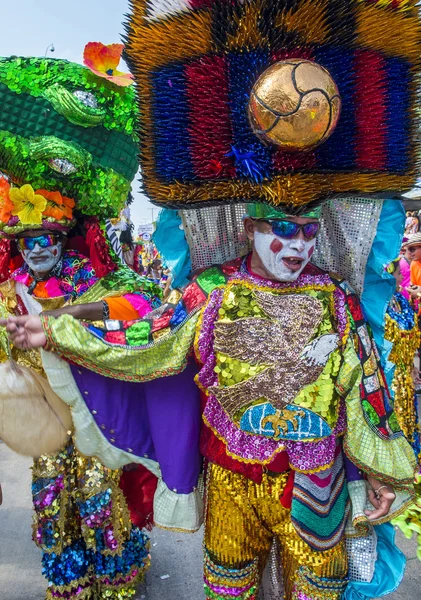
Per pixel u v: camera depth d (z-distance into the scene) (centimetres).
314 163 137
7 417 170
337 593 155
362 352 154
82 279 200
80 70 180
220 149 138
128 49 142
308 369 145
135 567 220
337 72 136
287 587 166
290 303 146
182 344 153
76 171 183
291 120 125
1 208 183
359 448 152
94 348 154
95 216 203
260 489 153
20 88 175
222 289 152
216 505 158
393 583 164
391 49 139
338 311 152
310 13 129
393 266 236
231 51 133
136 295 193
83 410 173
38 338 154
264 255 145
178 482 167
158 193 147
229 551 157
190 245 167
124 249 388
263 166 134
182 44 137
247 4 130
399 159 143
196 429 167
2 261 212
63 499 201
